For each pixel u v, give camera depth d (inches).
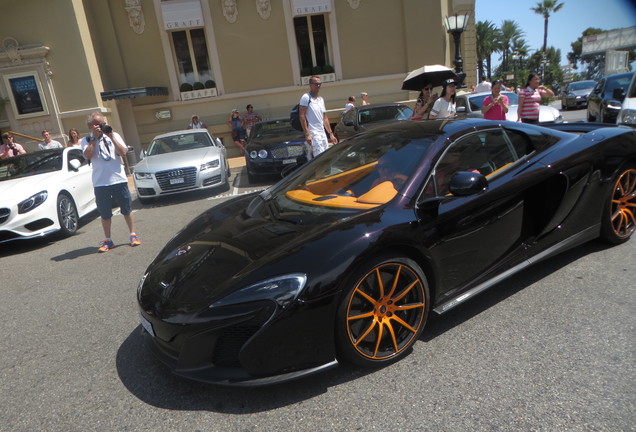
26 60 466.6
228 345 86.7
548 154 124.5
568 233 128.0
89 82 478.0
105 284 169.0
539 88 296.2
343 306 88.1
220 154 339.3
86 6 498.6
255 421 84.8
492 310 115.6
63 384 105.3
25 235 225.9
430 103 275.3
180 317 87.5
